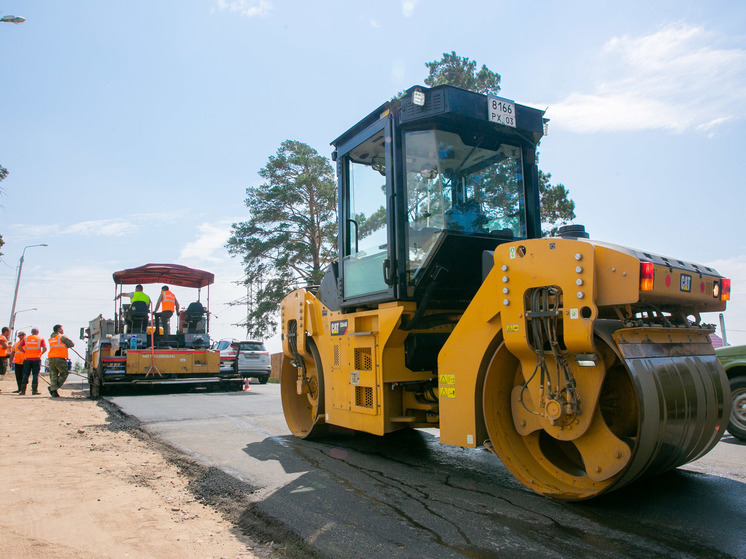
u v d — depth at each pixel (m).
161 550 3.15
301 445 6.30
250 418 8.73
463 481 4.57
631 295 3.26
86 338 18.38
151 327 14.55
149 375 14.35
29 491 4.35
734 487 4.17
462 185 4.96
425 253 4.84
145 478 4.80
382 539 3.27
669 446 3.41
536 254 3.67
